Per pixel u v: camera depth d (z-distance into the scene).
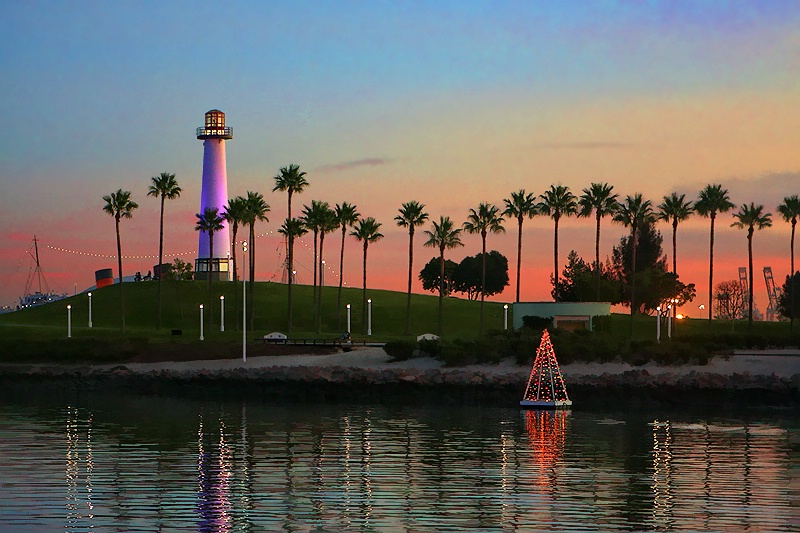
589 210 145.25
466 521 31.38
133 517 31.67
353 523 31.06
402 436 55.28
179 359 114.00
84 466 42.41
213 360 112.62
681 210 146.88
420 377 88.94
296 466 42.88
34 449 48.28
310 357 109.12
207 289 185.88
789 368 91.19
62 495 35.28
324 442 52.06
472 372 89.94
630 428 60.50
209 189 192.38
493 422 64.38
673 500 34.94
